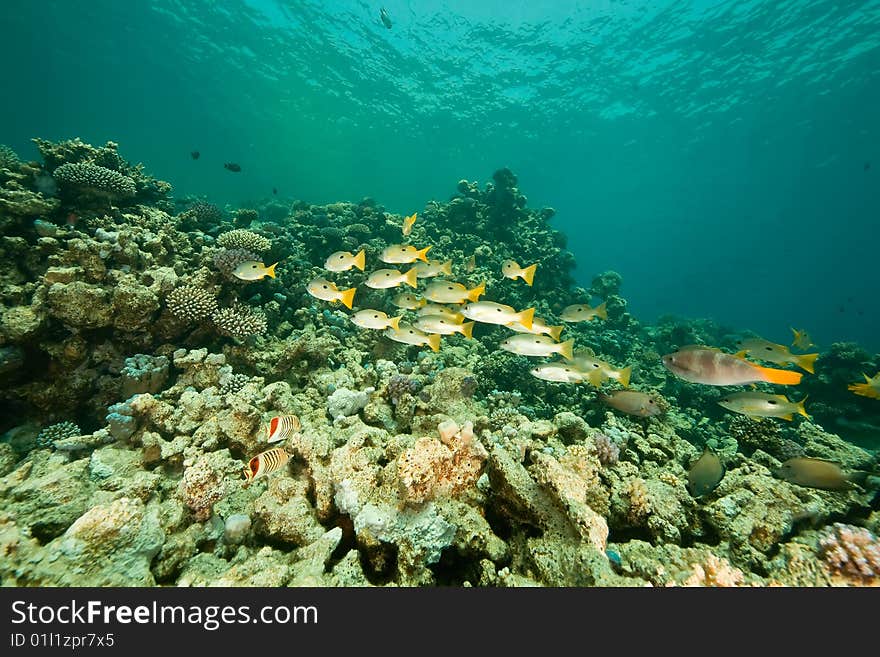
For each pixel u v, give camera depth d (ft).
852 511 13.57
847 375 40.16
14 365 15.10
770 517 11.59
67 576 7.54
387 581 9.86
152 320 19.22
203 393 15.87
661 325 70.54
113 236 19.51
